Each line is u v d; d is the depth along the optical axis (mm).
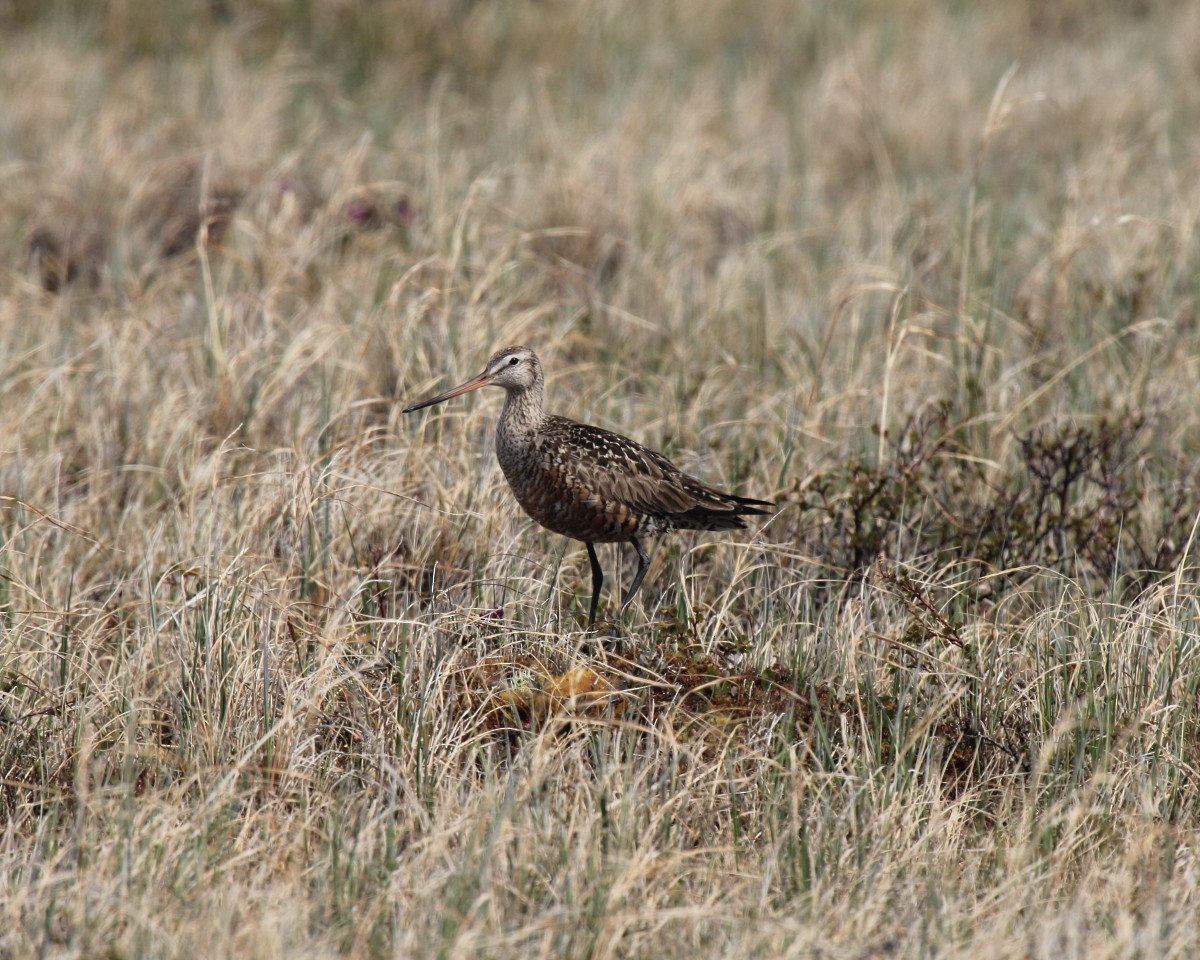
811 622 11305
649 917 7742
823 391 14133
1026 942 7676
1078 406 14203
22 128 21625
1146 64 26156
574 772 9219
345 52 26234
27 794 9281
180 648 10172
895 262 17359
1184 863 8555
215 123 21219
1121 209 18219
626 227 18109
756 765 9484
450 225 17047
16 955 7523
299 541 11430
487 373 11367
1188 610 10742
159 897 7918
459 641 10398
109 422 13477
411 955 7512
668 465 11414
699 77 25328
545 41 26703
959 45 27359
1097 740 9609
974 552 11836
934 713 9586
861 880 8336
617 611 11547
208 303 14367
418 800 8906
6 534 12000
